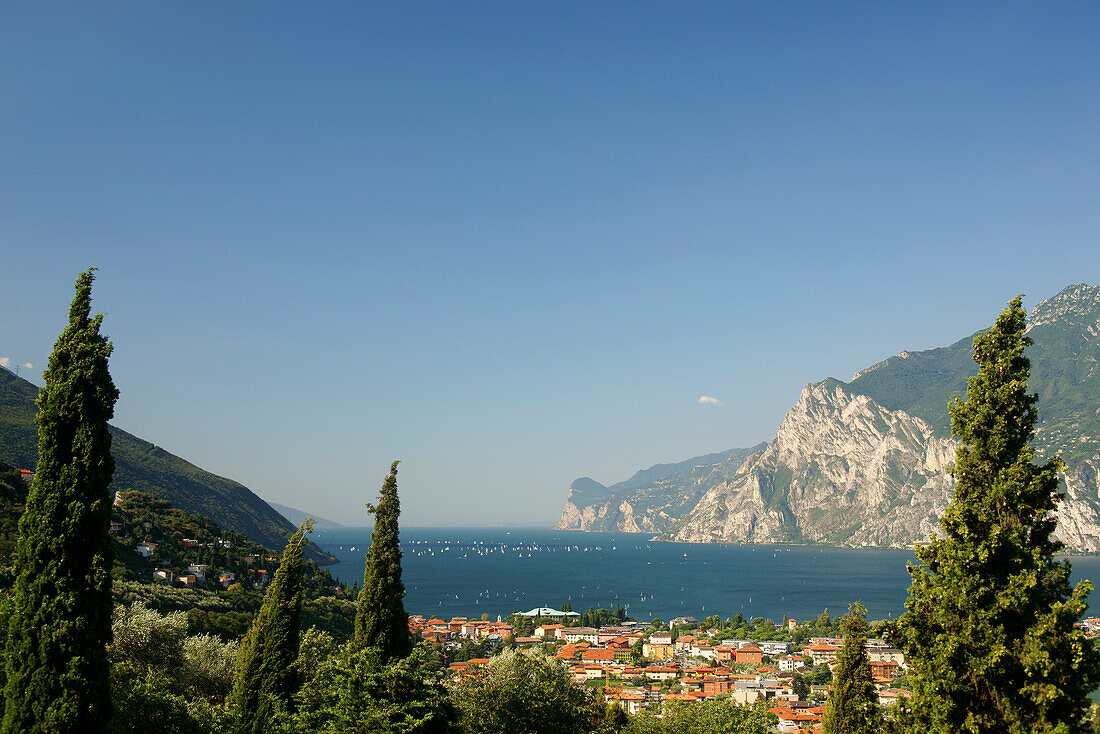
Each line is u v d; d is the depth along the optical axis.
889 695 110.88
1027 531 24.77
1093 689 22.59
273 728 36.88
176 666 54.12
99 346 26.77
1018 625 23.70
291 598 40.59
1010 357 25.48
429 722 33.81
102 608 25.72
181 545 150.25
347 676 32.28
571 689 48.78
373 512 38.16
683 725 54.28
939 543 25.94
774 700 123.94
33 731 24.03
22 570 25.23
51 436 26.00
